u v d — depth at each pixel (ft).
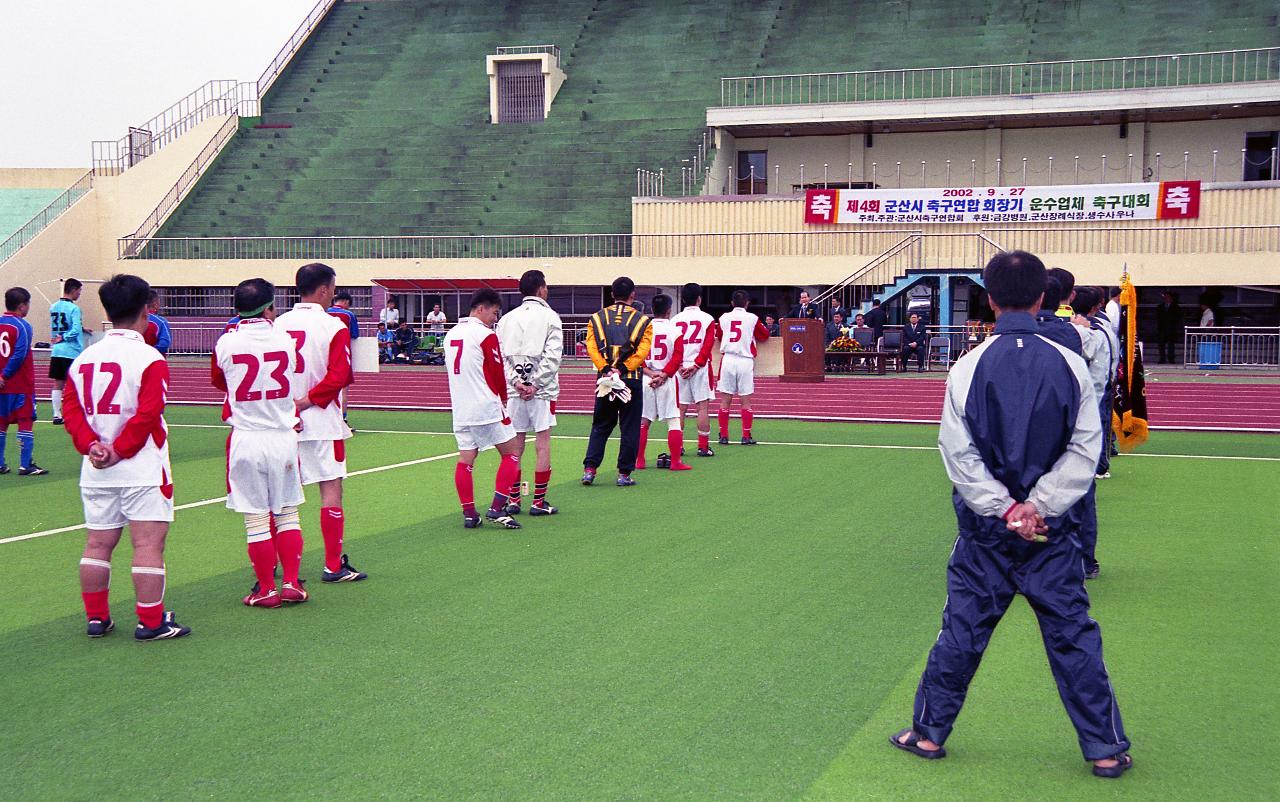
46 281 103.09
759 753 14.12
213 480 37.99
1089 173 102.53
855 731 14.90
